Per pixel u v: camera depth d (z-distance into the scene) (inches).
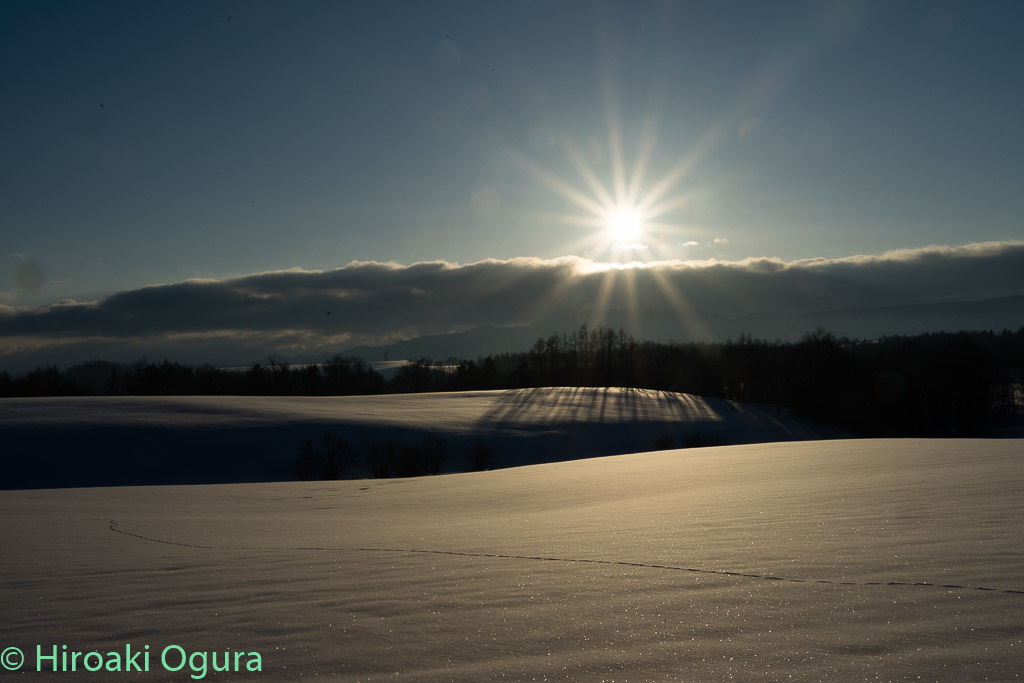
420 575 196.4
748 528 255.1
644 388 4315.9
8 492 803.4
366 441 2263.8
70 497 713.6
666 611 140.4
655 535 254.4
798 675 100.9
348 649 125.4
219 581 200.7
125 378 4116.6
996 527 214.2
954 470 419.5
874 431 3287.4
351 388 4402.1
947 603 133.0
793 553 195.5
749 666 105.8
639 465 750.5
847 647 111.8
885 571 163.0
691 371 4453.7
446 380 5078.7
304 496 767.7
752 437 2847.0
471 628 135.6
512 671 109.6
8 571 230.8
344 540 303.6
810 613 132.3
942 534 209.0
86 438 2052.2
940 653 106.8
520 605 152.6
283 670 115.0
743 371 4188.0
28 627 152.3
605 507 400.2
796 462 603.8
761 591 152.3
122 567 234.2
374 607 157.6
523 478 759.7
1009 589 140.1
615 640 123.0
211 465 1948.8
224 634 139.5
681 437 2691.9
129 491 838.5
